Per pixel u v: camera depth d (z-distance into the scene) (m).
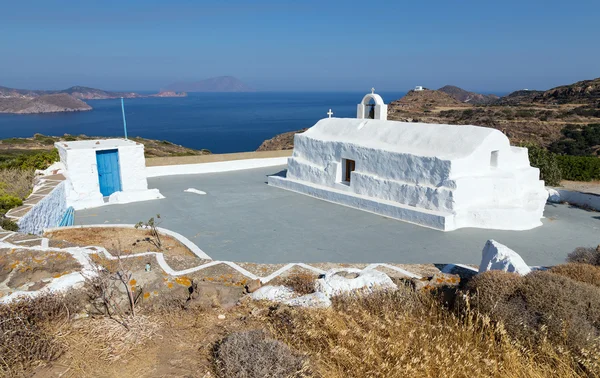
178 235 11.82
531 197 14.20
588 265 7.34
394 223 13.89
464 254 11.28
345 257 11.10
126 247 10.59
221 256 11.12
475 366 4.98
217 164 23.55
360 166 16.19
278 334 5.92
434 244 11.97
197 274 8.01
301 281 7.82
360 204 15.57
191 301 6.74
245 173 23.00
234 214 15.02
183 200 17.02
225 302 6.87
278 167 24.89
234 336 5.48
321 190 17.12
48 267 7.36
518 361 5.11
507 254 7.75
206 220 14.30
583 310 5.62
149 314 6.45
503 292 6.18
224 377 4.86
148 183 20.25
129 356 5.39
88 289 6.55
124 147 17.19
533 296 5.89
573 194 16.52
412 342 5.52
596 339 5.16
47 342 5.36
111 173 17.36
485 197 13.86
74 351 5.42
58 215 13.87
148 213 15.15
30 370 4.99
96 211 15.47
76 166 16.00
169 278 7.50
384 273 8.36
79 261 7.57
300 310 6.37
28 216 10.92
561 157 20.61
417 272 8.69
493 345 5.44
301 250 11.58
